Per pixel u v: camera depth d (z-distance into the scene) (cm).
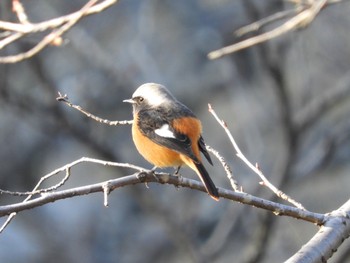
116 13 1827
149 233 1888
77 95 1734
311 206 1738
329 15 1595
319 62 1617
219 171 1677
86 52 1605
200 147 747
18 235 1873
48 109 1365
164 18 1897
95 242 1889
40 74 1347
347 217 605
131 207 1920
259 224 1295
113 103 1762
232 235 1536
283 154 1339
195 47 1878
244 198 607
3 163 1912
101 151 1430
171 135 742
